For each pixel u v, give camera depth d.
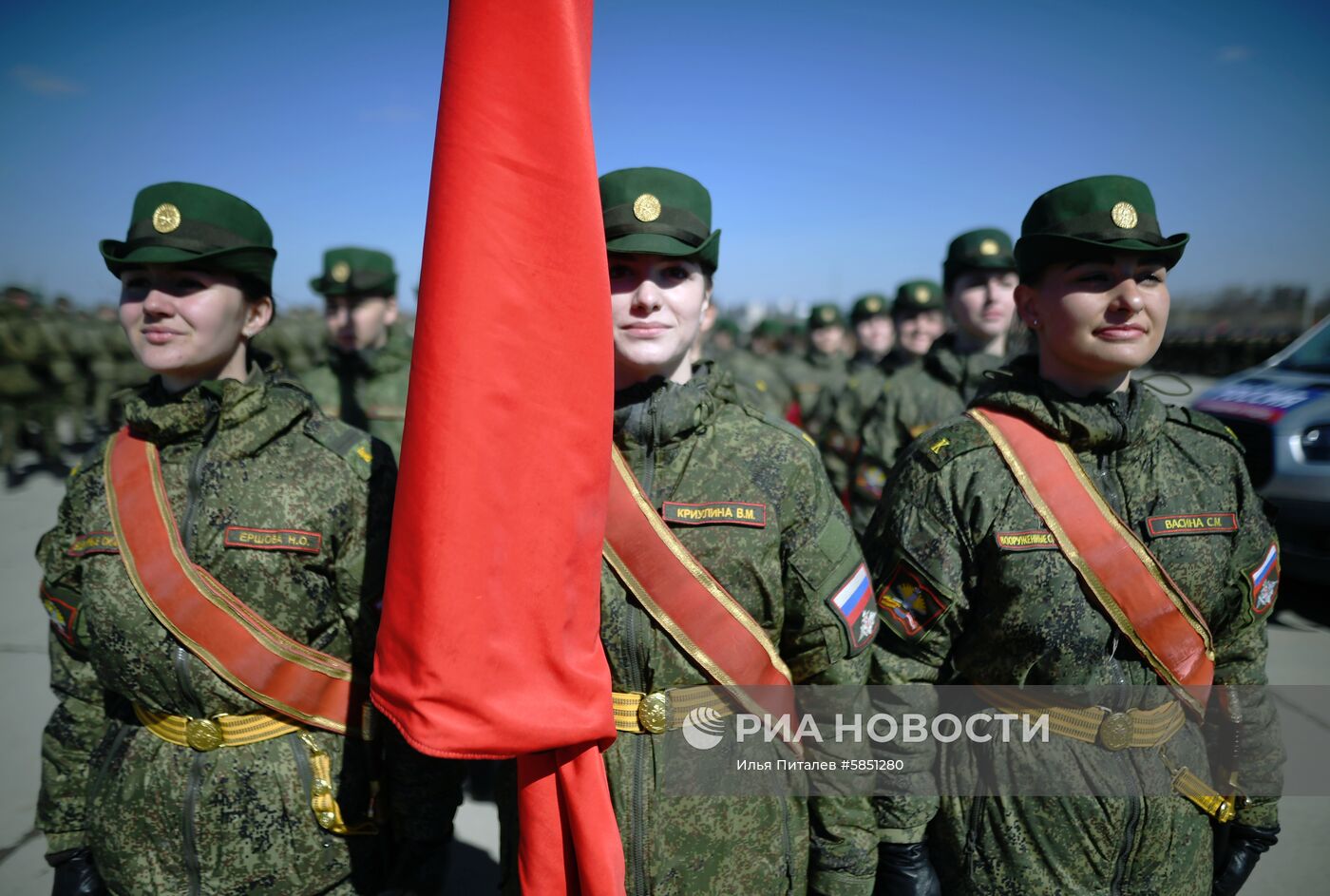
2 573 5.36
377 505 1.41
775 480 1.34
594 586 1.13
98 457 1.46
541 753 1.16
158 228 1.37
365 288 4.08
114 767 1.38
